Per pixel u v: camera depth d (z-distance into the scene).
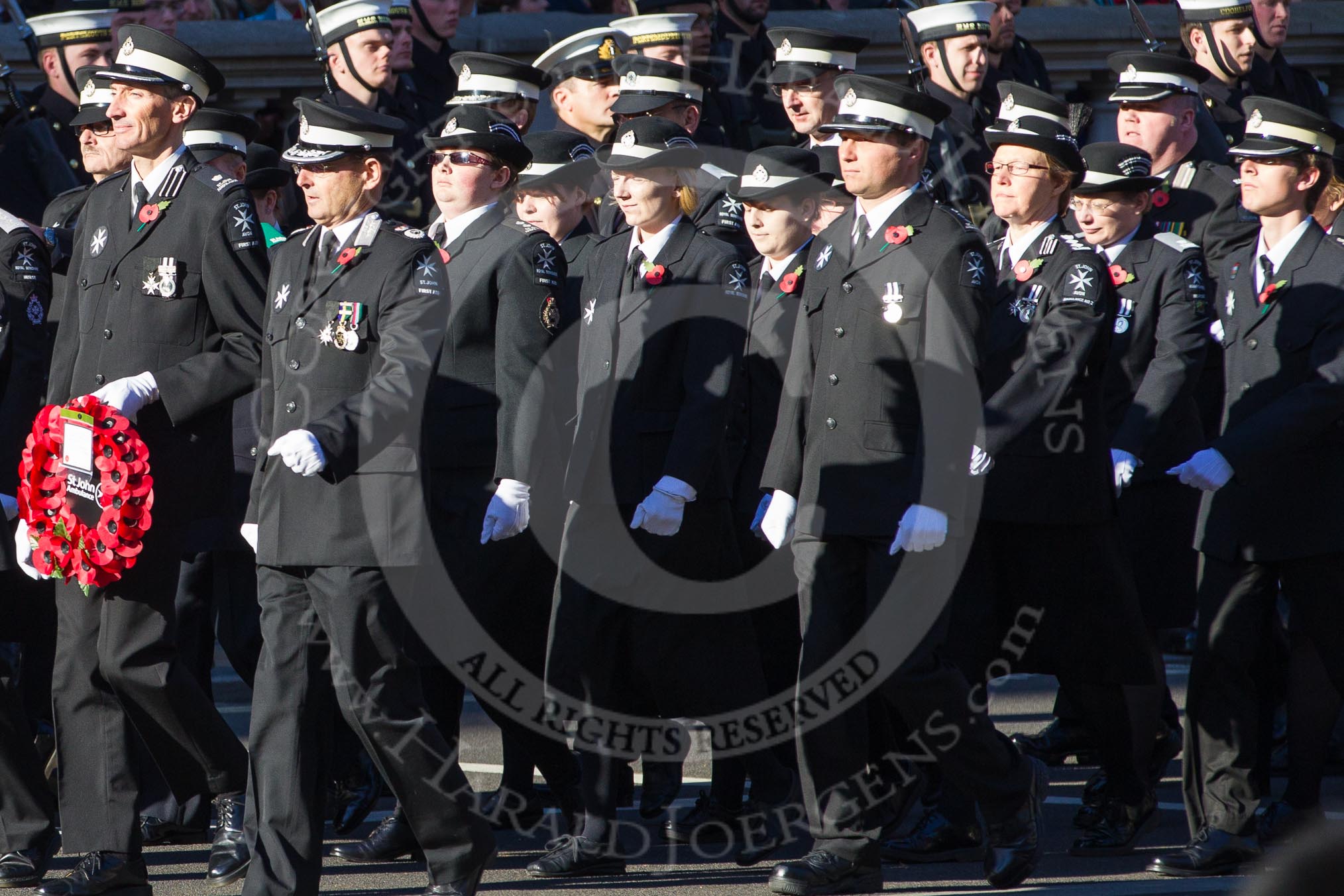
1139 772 19.83
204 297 17.88
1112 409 21.84
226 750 18.05
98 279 18.11
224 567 22.62
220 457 18.11
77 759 17.45
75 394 18.05
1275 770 23.59
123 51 18.06
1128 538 22.91
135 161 18.41
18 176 27.59
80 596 17.39
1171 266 21.36
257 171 23.72
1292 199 18.75
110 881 17.23
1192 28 29.19
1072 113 28.94
